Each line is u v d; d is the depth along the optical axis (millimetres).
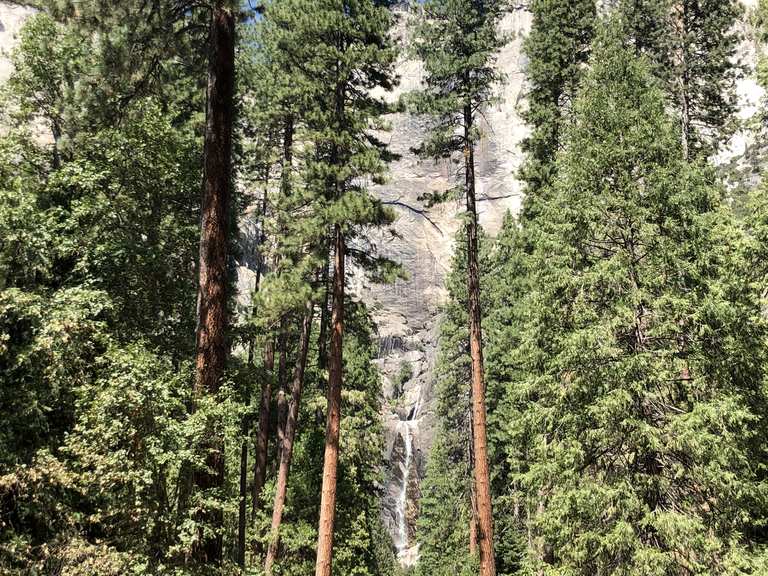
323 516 13398
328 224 14359
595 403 10430
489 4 16719
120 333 12352
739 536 9336
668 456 10109
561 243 11758
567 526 10383
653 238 10883
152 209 14828
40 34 14078
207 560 8914
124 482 8203
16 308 9664
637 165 11461
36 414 9656
